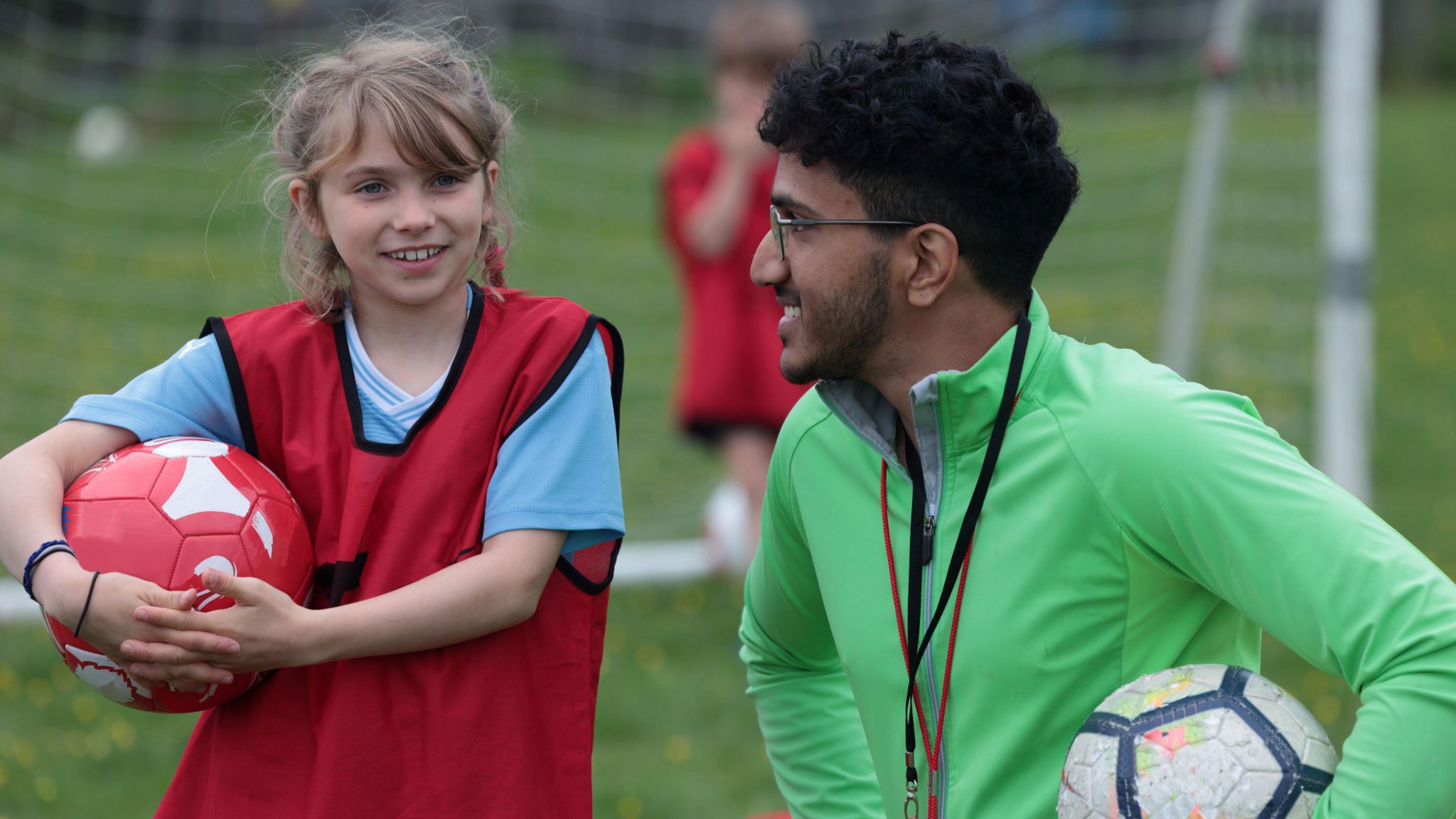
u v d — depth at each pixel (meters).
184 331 23.48
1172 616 4.97
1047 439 4.86
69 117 31.42
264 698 5.29
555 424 5.43
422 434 5.34
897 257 4.89
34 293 24.38
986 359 4.91
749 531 15.30
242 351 5.46
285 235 5.70
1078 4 33.56
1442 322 26.27
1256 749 4.42
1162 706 4.57
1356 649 4.26
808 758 6.12
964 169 4.78
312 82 5.55
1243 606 4.55
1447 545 15.52
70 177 30.06
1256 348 19.86
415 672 5.23
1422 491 17.72
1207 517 4.54
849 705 6.18
